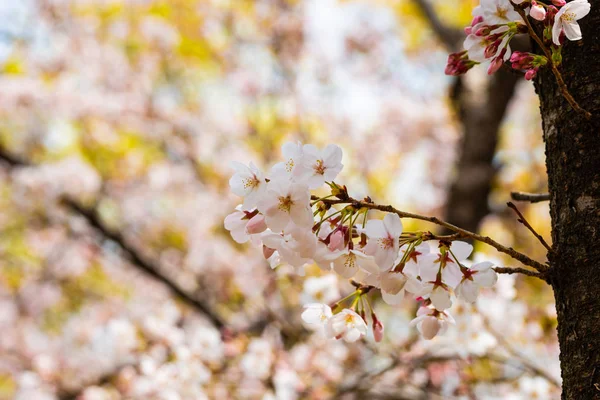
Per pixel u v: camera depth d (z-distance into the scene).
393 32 9.84
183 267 7.63
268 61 9.61
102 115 8.43
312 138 9.24
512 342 3.59
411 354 3.83
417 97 9.84
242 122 9.16
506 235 7.95
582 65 1.56
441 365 4.27
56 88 8.41
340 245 1.37
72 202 7.32
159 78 9.83
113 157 9.03
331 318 1.58
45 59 9.38
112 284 8.80
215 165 8.84
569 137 1.54
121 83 9.36
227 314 6.85
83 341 7.56
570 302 1.46
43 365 5.71
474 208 6.00
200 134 8.89
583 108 1.53
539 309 4.22
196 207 8.48
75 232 7.83
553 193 1.58
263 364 4.27
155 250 8.49
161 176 8.63
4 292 8.85
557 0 1.36
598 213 1.46
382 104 9.37
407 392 4.11
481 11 1.47
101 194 8.36
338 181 8.18
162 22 9.38
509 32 1.41
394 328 4.94
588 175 1.49
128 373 4.89
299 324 5.43
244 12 9.70
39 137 8.64
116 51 9.57
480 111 6.42
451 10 8.98
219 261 7.12
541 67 1.68
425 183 8.87
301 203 1.33
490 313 3.14
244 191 1.44
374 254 1.36
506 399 3.52
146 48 9.50
